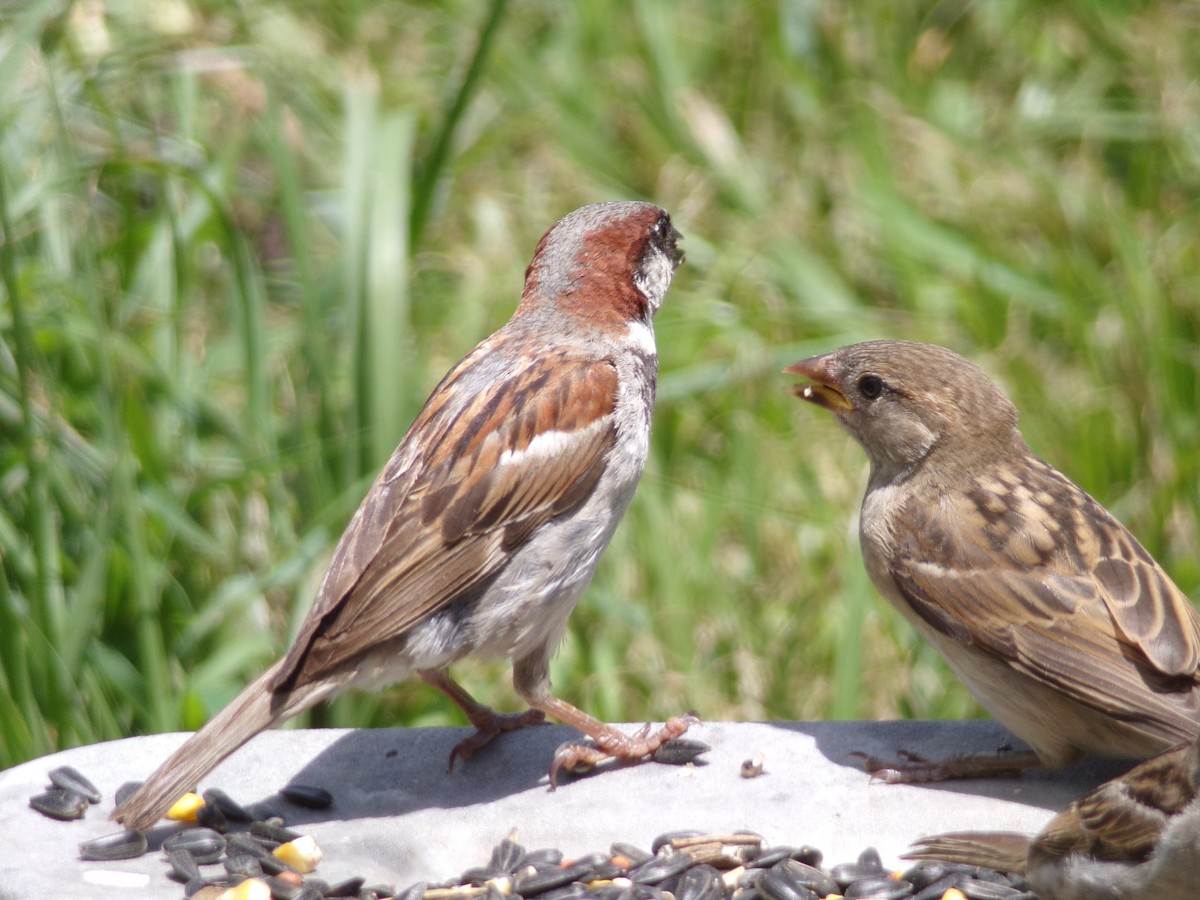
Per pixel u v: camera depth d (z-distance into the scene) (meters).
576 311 8.54
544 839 7.67
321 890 7.15
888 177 14.73
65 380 11.02
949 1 17.11
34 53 11.96
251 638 10.34
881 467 8.65
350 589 7.56
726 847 7.46
